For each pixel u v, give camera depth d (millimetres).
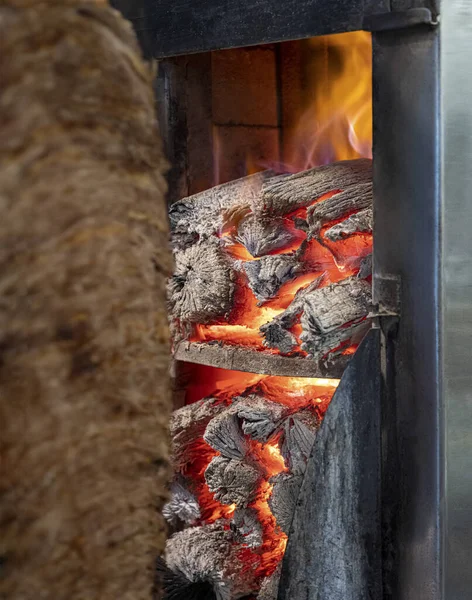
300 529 1252
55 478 710
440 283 1144
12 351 682
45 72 688
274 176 1423
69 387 710
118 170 742
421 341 1162
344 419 1215
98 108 723
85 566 737
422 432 1166
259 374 1418
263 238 1342
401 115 1164
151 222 781
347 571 1221
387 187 1183
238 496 1333
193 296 1395
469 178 1163
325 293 1246
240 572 1339
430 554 1167
